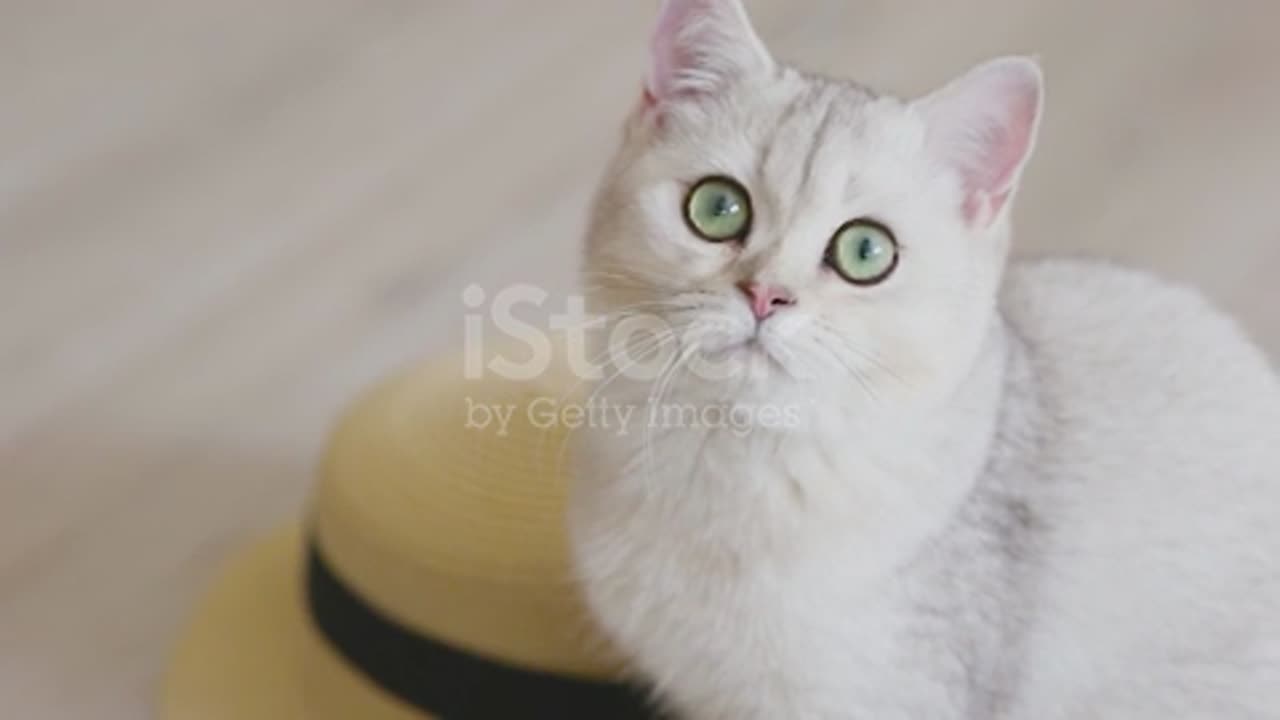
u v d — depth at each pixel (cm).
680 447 126
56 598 180
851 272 119
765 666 130
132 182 242
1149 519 134
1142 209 244
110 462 197
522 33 279
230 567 178
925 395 122
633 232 123
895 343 120
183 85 263
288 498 194
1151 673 136
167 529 189
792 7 282
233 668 164
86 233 231
